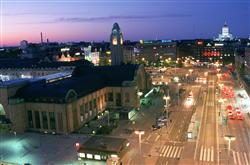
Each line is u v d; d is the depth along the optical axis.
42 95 103.94
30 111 106.12
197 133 96.81
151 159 78.44
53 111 101.31
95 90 121.25
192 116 116.69
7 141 96.62
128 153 82.62
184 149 84.44
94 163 77.00
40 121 104.69
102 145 78.62
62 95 100.75
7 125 105.62
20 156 83.62
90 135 99.69
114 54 169.88
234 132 96.75
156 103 141.88
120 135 98.06
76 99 105.31
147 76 158.62
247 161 75.00
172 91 169.62
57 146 90.56
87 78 128.25
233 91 163.50
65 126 100.50
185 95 157.88
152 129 102.81
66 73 159.50
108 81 133.50
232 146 85.06
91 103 117.75
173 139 92.56
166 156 80.06
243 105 131.12
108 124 106.38
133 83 127.06
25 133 104.62
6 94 105.06
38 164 77.81
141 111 128.12
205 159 77.19
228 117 112.38
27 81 116.19
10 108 104.25
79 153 78.19
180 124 107.12
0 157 83.06
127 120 115.38
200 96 153.75
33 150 87.94
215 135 94.50
